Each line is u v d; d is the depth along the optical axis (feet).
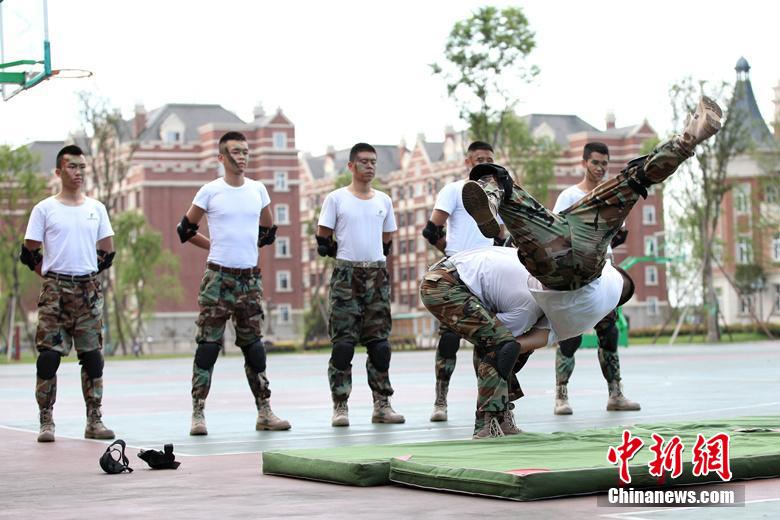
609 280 27.35
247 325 36.47
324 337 266.36
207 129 339.57
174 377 96.17
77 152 36.27
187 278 325.83
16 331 217.15
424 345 239.30
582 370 79.82
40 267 35.76
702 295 204.03
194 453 28.96
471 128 167.63
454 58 165.68
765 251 245.65
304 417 41.88
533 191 246.88
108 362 175.11
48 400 34.53
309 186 429.38
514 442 25.34
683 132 24.80
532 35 164.76
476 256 28.43
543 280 26.18
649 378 66.49
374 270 38.24
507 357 27.37
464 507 18.65
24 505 20.47
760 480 20.93
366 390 61.52
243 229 36.73
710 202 199.62
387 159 426.51
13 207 230.48
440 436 32.22
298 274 345.92
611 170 348.79
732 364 89.51
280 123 346.74
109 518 18.63
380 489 21.25
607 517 17.31
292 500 20.10
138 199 326.44
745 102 266.16
